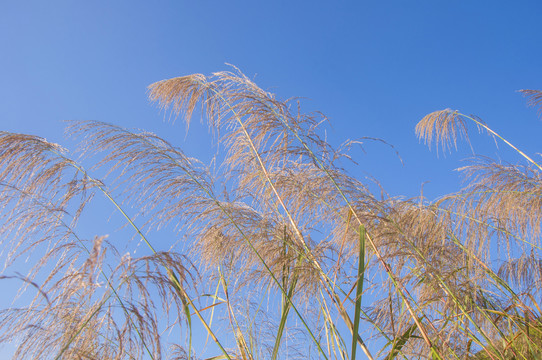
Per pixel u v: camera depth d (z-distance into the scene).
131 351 2.19
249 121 3.66
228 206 3.46
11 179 2.80
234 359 2.89
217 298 3.19
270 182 3.40
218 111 3.90
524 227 3.53
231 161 3.86
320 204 3.49
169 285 2.24
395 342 2.81
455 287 3.12
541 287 3.24
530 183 3.61
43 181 2.89
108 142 3.19
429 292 3.20
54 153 3.04
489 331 3.24
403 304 3.10
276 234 3.32
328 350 2.94
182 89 4.04
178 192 3.30
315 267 3.06
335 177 3.47
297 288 3.16
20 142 2.91
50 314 2.23
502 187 3.62
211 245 3.29
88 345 2.26
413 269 3.32
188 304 2.74
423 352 3.09
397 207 3.67
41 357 2.21
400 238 3.29
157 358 2.11
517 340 3.09
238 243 3.31
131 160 3.19
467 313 3.06
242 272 3.32
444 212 3.48
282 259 3.10
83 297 2.07
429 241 3.31
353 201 3.38
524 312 3.03
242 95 3.79
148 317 2.10
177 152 3.42
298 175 3.54
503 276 3.79
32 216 2.72
